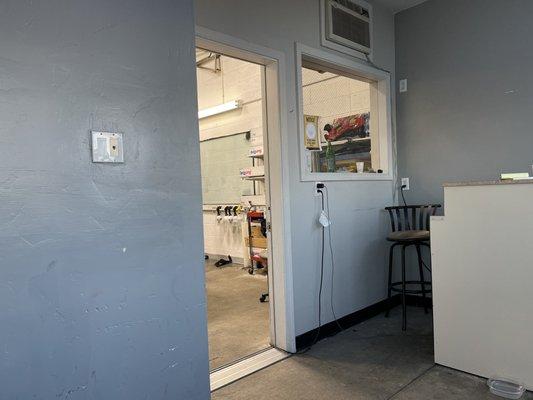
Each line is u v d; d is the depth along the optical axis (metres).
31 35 1.18
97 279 1.31
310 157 3.17
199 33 2.25
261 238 5.33
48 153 1.21
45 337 1.21
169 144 1.49
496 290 2.16
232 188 6.18
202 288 1.59
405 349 2.70
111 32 1.35
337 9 3.15
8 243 1.14
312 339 2.92
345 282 3.24
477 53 3.29
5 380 1.14
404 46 3.73
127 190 1.38
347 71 3.43
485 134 3.27
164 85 1.48
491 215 2.17
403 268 3.14
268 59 2.67
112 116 1.35
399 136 3.79
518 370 2.10
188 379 1.55
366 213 3.47
